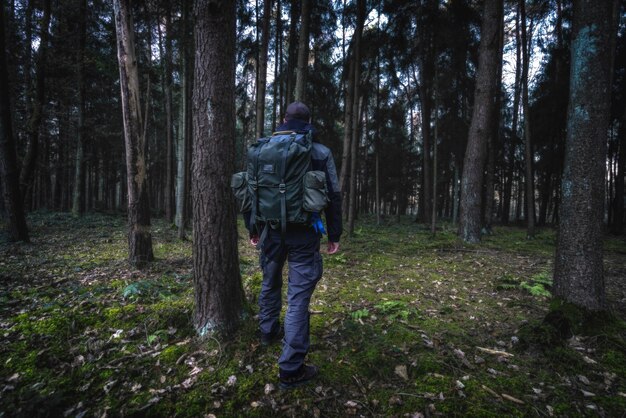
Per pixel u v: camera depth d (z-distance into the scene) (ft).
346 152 33.96
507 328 9.65
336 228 7.20
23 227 25.96
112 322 9.48
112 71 31.04
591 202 9.35
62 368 7.43
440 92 51.24
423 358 7.80
